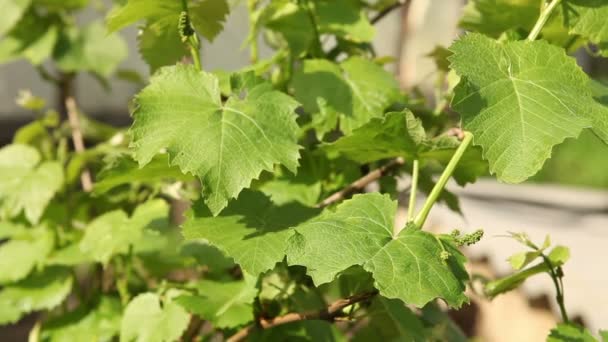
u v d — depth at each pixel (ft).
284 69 2.90
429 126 2.88
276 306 2.72
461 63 2.15
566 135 2.10
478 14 2.72
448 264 2.15
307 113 2.83
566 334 2.52
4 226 3.41
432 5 6.88
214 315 2.59
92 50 4.07
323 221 2.20
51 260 3.13
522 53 2.21
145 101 2.28
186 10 2.45
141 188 3.44
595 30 2.34
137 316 2.79
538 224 7.91
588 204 9.16
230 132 2.25
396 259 2.12
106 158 2.54
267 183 2.70
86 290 3.48
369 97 2.66
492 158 2.10
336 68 2.68
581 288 5.58
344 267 2.09
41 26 3.99
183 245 2.84
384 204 2.25
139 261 3.29
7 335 6.77
